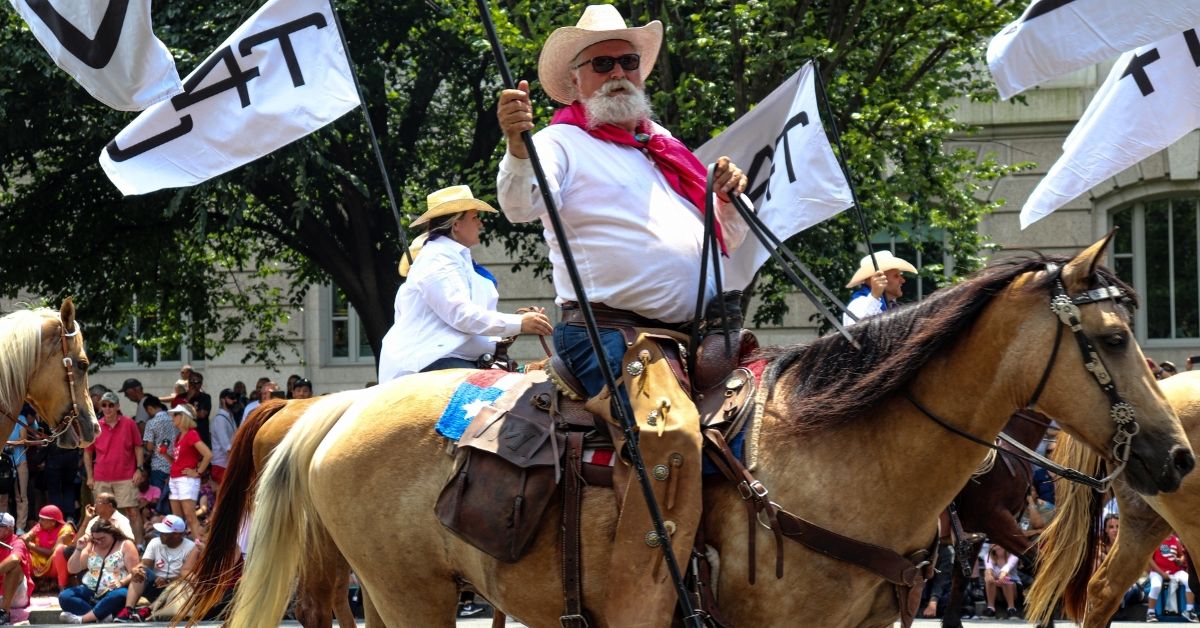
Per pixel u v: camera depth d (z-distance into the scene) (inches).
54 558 470.9
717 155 274.4
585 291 171.9
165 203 616.4
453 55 634.2
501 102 159.2
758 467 159.3
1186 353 713.0
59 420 287.3
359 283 646.5
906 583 156.1
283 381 840.9
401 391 187.2
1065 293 152.9
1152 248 720.3
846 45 509.0
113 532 441.1
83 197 673.6
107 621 431.2
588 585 164.9
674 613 161.9
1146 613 399.9
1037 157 719.7
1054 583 279.1
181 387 564.1
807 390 162.7
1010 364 154.4
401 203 638.5
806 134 263.6
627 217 170.6
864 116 514.9
